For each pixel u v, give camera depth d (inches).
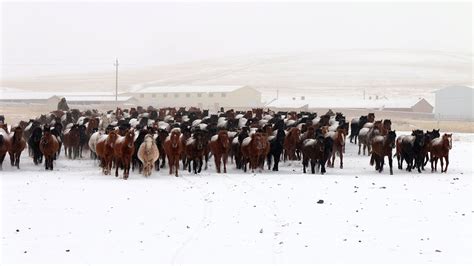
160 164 1243.8
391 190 900.6
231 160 1298.0
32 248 583.2
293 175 1097.4
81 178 1042.1
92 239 616.1
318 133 1176.8
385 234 633.0
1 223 681.6
